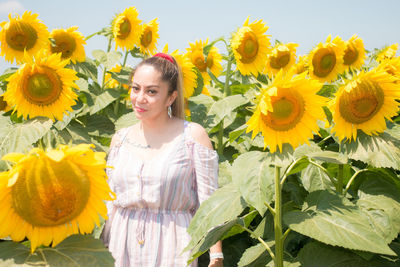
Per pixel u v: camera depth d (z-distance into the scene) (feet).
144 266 7.33
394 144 8.20
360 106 8.04
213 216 7.21
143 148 7.89
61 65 9.84
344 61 16.53
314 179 10.18
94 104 13.39
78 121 13.48
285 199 10.96
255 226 10.82
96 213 4.64
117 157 8.11
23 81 9.68
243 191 6.71
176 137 7.86
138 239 7.42
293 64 16.17
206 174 7.73
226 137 13.74
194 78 12.80
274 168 7.16
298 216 7.05
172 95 8.10
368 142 8.28
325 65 15.66
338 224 6.75
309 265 7.95
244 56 13.44
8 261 4.31
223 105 12.62
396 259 8.09
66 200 4.38
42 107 9.99
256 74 13.73
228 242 11.07
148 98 7.63
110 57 14.15
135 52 15.55
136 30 14.92
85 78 14.21
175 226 7.52
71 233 4.65
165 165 7.54
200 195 7.73
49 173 4.28
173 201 7.55
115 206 8.00
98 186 4.59
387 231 7.95
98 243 4.62
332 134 9.05
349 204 7.30
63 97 10.05
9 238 7.81
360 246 6.28
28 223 4.42
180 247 7.41
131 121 12.54
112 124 13.96
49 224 4.45
